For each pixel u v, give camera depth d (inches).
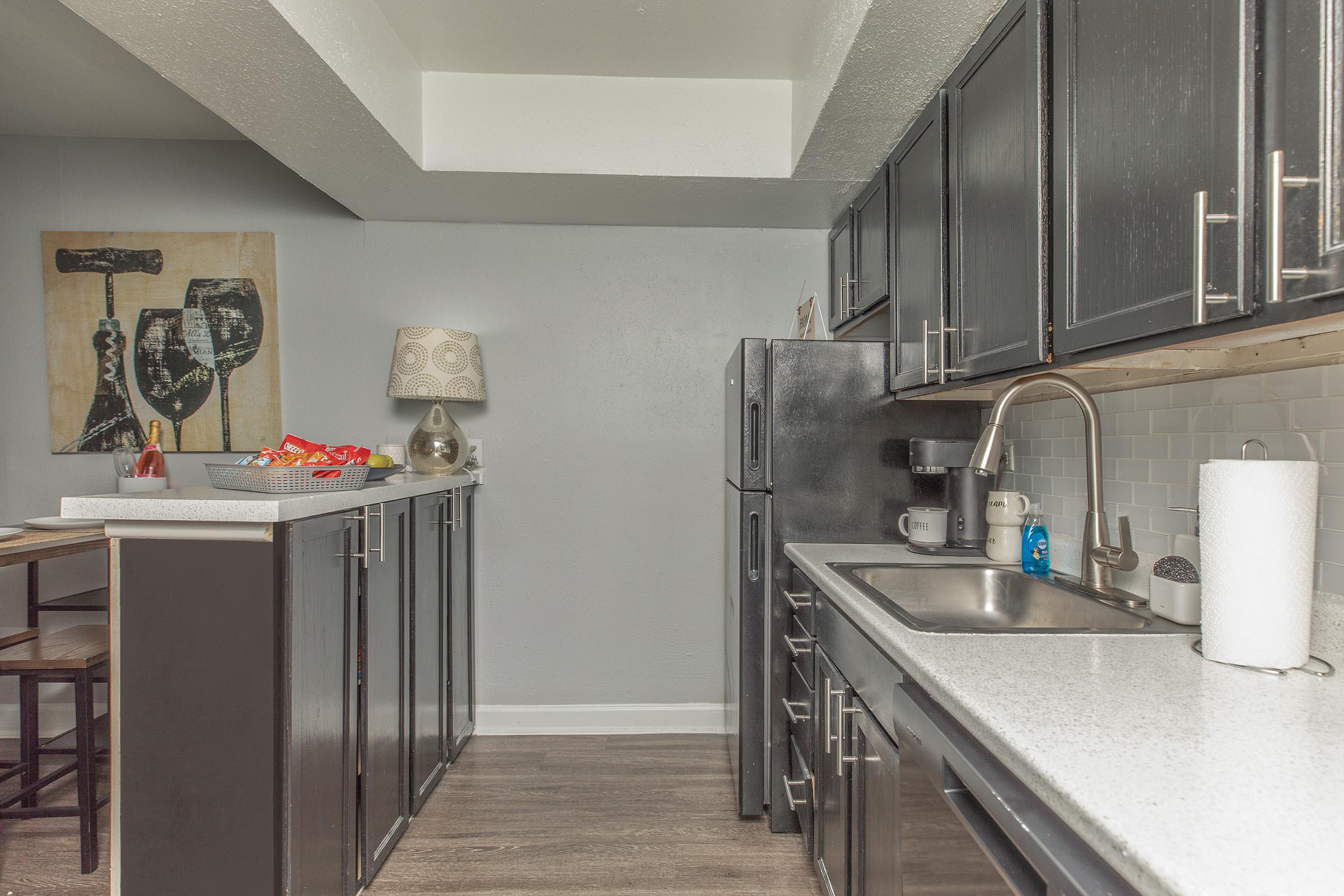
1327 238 25.3
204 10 55.4
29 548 73.8
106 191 106.7
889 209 76.9
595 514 109.0
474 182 91.8
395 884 68.3
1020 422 75.1
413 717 79.2
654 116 90.0
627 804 84.4
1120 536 51.9
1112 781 23.2
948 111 60.8
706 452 109.2
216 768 51.2
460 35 80.6
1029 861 24.9
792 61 86.4
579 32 80.3
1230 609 35.8
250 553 51.1
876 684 46.0
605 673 109.0
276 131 77.0
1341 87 24.8
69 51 83.1
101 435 106.4
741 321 109.1
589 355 108.5
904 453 80.2
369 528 67.6
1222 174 29.7
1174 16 32.8
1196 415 49.0
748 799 80.6
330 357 107.4
